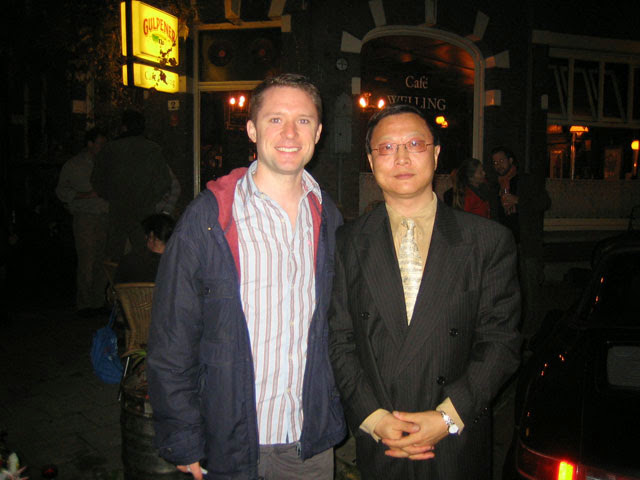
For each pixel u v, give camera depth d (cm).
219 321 178
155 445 179
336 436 201
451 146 845
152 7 650
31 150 890
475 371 182
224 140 839
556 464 192
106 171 549
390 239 195
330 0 689
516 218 552
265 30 743
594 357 252
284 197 193
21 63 806
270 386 186
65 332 572
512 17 795
